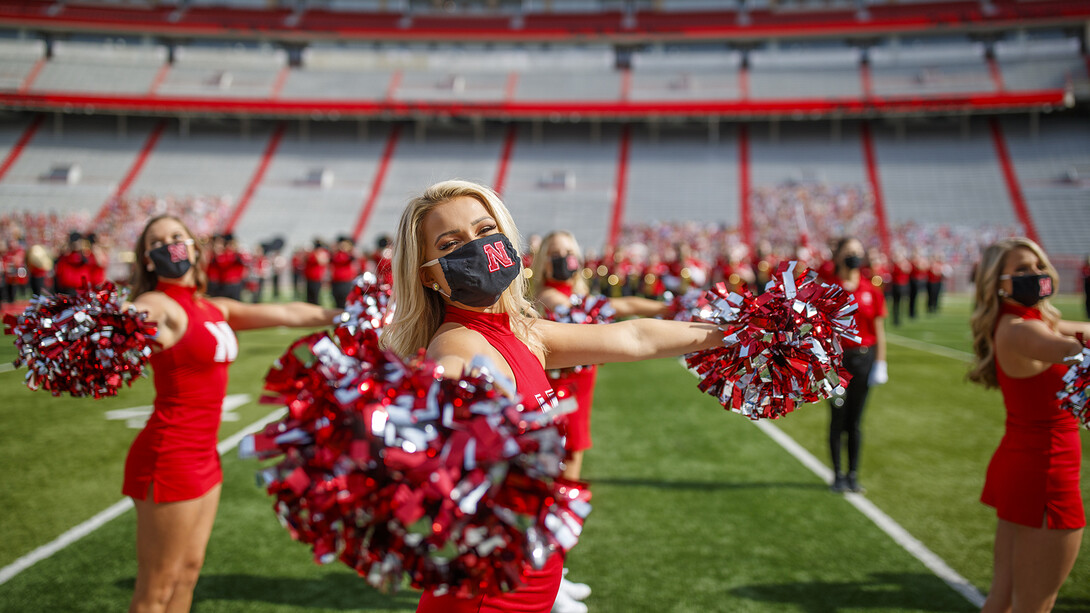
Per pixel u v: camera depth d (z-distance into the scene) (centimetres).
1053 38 3619
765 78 3656
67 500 472
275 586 356
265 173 3369
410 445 114
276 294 2195
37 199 3061
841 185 3183
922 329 1584
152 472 243
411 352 165
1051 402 249
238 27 3794
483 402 120
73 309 236
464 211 161
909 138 3447
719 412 772
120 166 3331
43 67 3597
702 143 3594
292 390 125
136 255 269
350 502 115
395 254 166
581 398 360
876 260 1803
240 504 476
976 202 2994
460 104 3428
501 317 162
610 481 528
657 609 332
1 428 665
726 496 494
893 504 477
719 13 3991
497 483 115
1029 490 249
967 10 3684
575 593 342
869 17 3812
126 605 332
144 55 3831
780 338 183
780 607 333
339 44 3991
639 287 2048
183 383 249
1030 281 261
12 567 371
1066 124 3338
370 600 342
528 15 4084
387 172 3425
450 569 118
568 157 3547
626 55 3966
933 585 357
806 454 604
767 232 2956
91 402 786
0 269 1798
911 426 704
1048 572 247
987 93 3272
